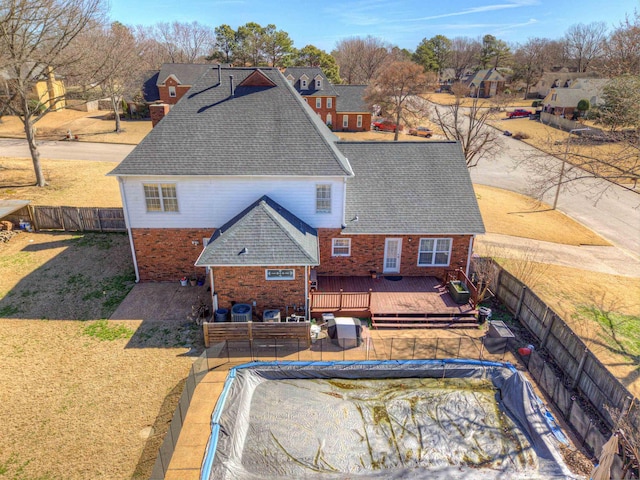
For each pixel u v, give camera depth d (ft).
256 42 302.25
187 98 67.72
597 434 37.24
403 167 72.02
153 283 66.18
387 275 68.90
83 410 41.45
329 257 67.56
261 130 64.75
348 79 374.02
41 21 91.45
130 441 38.11
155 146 62.18
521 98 337.31
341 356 50.24
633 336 55.52
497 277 63.98
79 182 112.57
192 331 54.49
